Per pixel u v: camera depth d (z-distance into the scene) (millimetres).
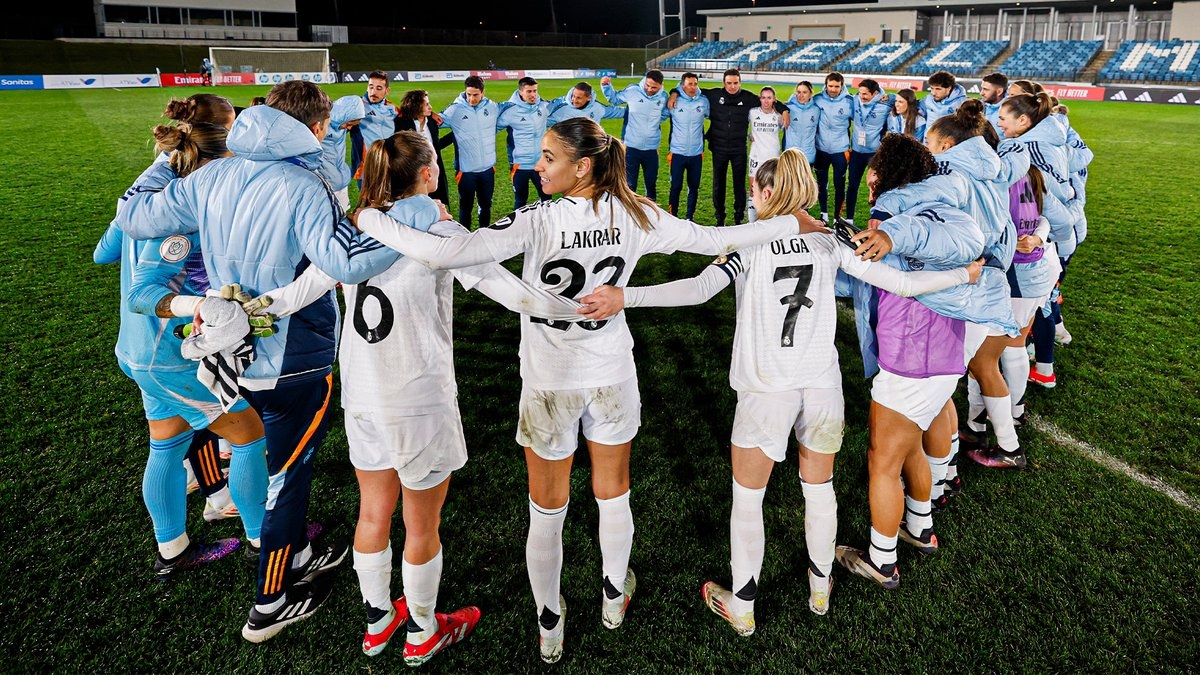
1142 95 24844
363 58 42719
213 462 2938
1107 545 2828
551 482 2178
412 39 48094
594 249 1988
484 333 5020
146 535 2879
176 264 2160
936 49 36469
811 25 43031
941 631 2406
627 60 49406
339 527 2957
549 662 2299
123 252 2330
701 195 10383
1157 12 34156
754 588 2355
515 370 4445
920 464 2666
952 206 2252
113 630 2400
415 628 2221
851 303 5961
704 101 8211
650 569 2732
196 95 2354
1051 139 3311
